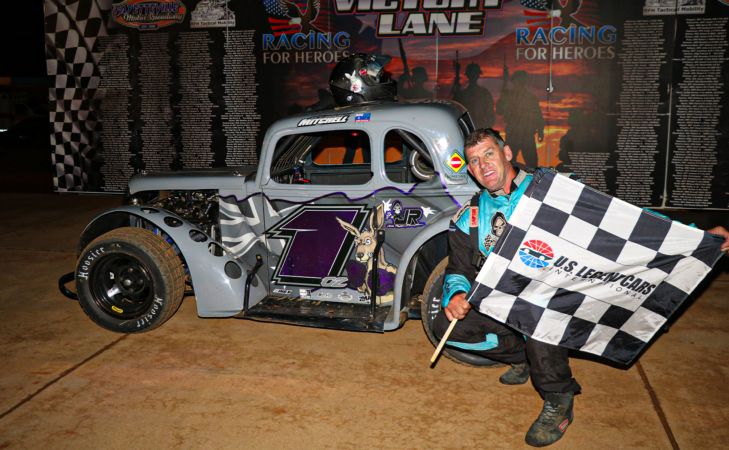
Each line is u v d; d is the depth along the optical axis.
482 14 8.22
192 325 4.75
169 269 4.30
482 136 2.98
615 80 8.04
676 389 3.61
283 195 4.29
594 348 3.09
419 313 4.07
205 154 9.37
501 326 3.34
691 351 4.13
